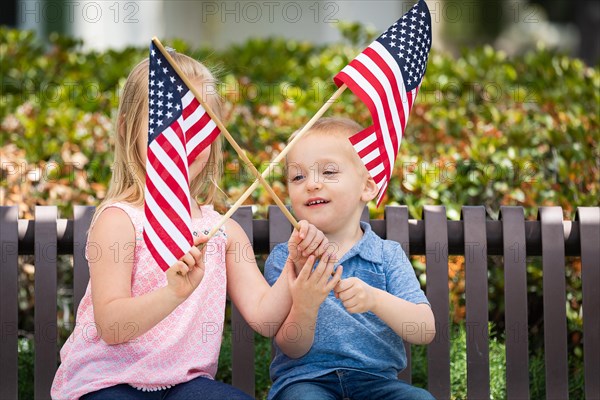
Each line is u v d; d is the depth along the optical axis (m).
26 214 5.62
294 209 4.23
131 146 4.10
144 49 8.05
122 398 3.77
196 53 8.03
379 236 4.57
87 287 4.22
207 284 4.10
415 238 4.57
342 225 4.24
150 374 3.86
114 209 4.01
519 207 4.59
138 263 3.99
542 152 6.25
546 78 7.39
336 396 4.06
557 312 4.51
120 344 3.91
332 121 4.29
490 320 5.78
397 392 3.97
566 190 5.85
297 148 4.20
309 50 8.42
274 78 7.70
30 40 8.03
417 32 4.18
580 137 6.07
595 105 6.69
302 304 3.89
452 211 5.61
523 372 4.50
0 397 4.32
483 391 4.49
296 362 4.15
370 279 4.20
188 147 3.79
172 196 3.69
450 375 4.86
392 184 5.76
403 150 6.07
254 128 6.36
